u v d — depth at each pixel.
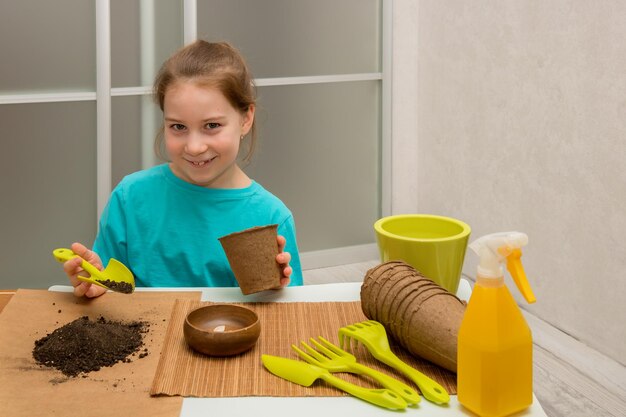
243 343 0.98
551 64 2.47
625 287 2.27
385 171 3.23
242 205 1.43
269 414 0.86
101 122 2.65
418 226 1.23
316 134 3.09
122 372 0.94
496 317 0.84
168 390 0.89
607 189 2.30
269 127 2.98
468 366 0.86
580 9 2.34
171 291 1.19
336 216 3.20
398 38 3.15
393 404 0.87
